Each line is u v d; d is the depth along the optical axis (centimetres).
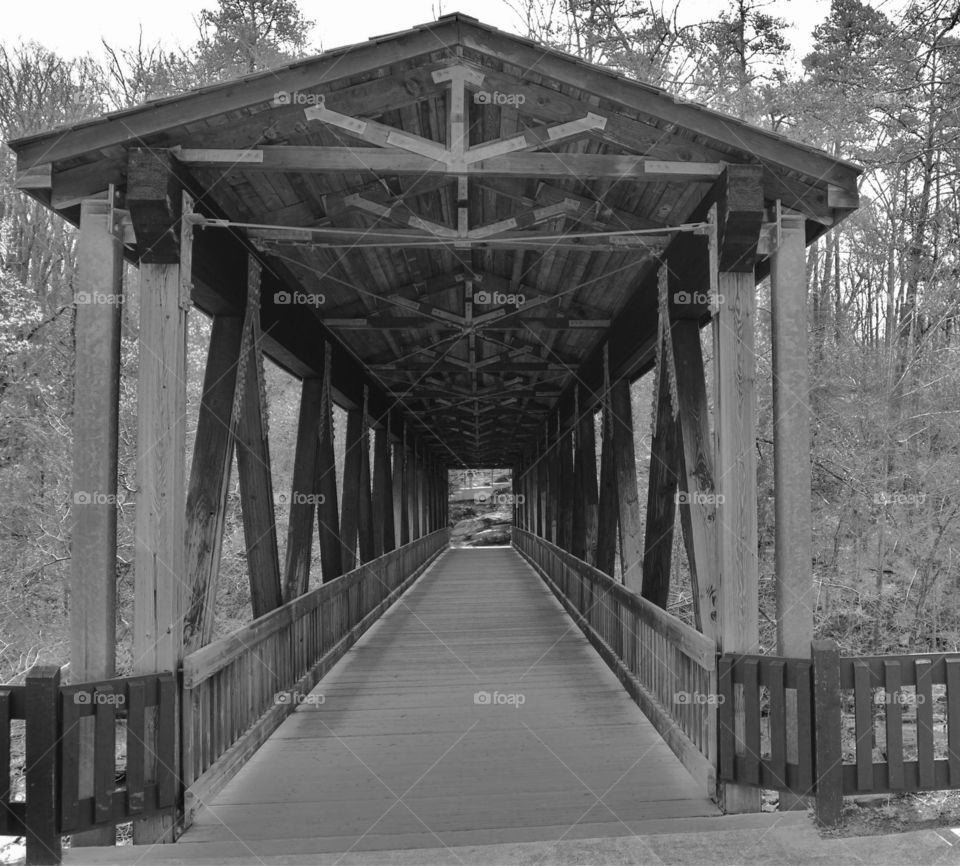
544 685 539
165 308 314
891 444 984
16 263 1289
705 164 341
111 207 314
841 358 1041
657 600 458
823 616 944
